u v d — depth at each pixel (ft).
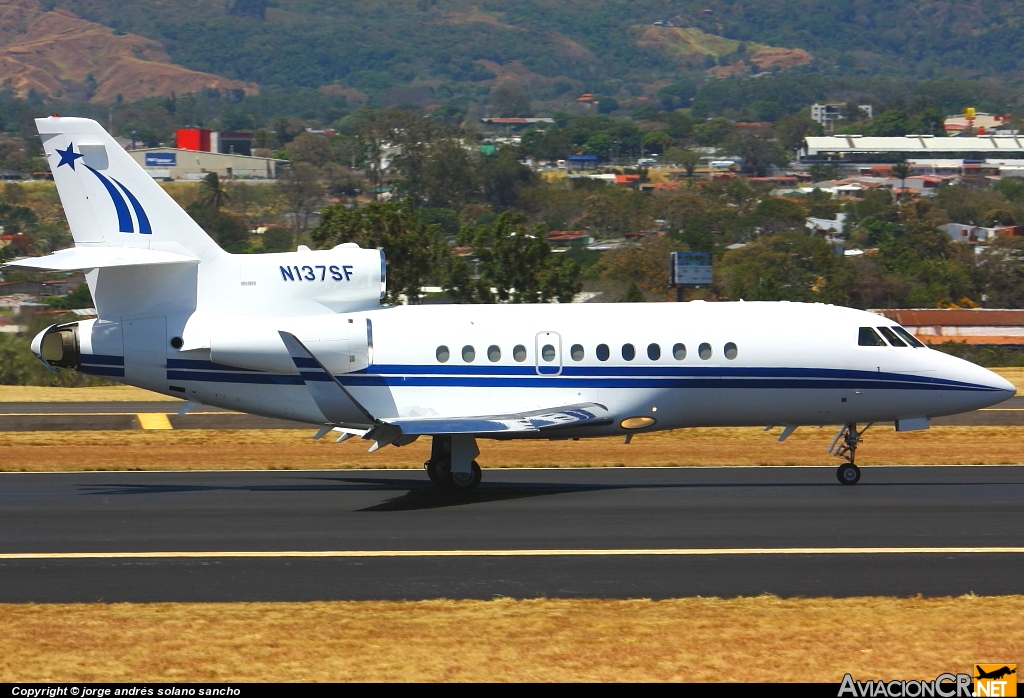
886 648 127.54
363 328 225.35
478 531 185.16
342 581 156.15
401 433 206.80
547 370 226.99
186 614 140.97
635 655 125.80
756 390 228.43
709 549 171.83
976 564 162.91
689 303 235.61
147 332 227.40
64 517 198.08
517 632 132.87
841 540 177.27
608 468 251.80
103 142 226.38
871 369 229.45
